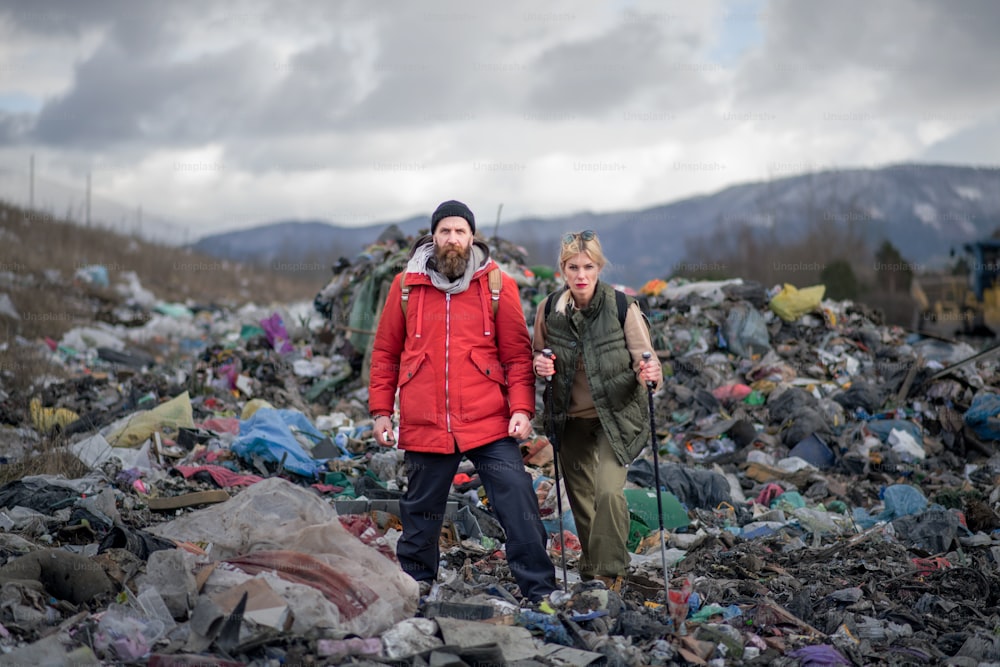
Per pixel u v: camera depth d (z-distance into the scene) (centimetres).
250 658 332
